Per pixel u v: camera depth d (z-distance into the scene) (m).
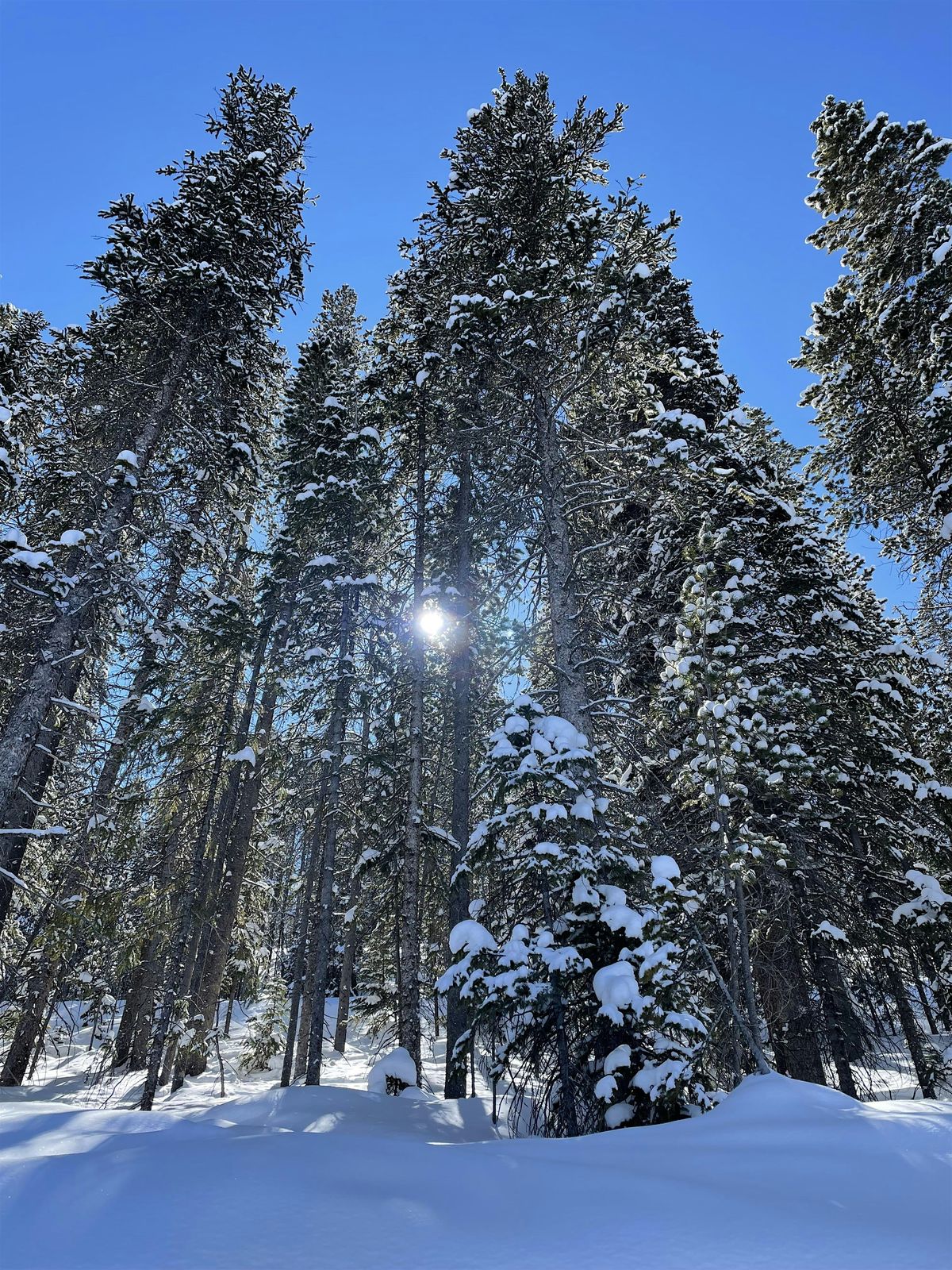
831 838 11.33
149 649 14.52
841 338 16.78
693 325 16.58
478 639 16.36
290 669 17.16
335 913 23.02
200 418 14.91
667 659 9.94
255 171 15.88
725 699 9.30
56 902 11.78
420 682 15.02
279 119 17.06
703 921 9.77
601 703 10.56
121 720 15.04
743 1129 5.17
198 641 15.21
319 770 16.16
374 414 17.92
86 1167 3.95
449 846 14.05
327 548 17.61
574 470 13.55
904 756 11.37
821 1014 10.15
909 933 10.25
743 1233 3.27
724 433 13.83
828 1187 3.92
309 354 19.64
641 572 14.46
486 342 11.64
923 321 14.95
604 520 14.30
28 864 13.70
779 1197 3.78
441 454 16.20
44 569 10.91
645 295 11.20
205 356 14.73
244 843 16.92
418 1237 3.19
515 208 13.53
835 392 16.88
